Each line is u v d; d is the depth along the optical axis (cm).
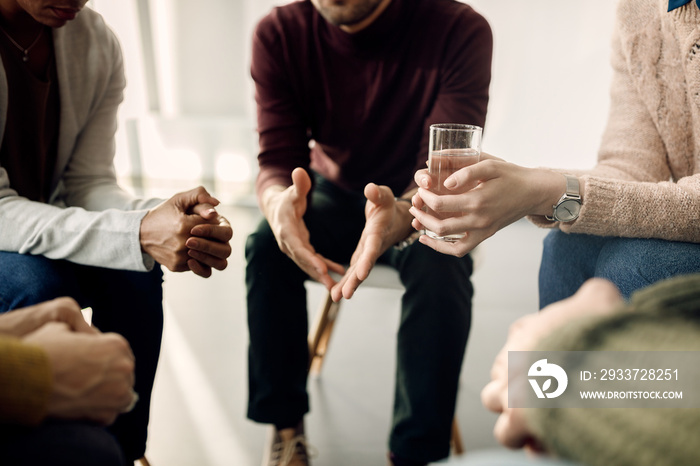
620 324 44
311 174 150
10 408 57
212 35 346
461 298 121
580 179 99
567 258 113
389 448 126
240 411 167
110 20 334
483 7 291
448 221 98
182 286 249
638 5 113
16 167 122
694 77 106
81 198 133
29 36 117
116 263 109
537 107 298
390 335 214
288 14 144
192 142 360
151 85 359
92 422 65
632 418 38
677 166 117
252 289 127
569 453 41
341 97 144
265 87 146
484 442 154
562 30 285
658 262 92
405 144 147
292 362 130
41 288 103
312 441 155
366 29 134
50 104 125
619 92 122
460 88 139
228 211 329
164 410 166
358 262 111
